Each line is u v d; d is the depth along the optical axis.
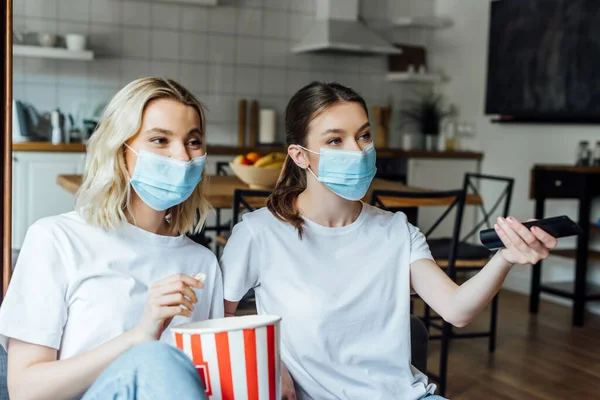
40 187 4.39
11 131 1.48
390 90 5.92
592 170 3.85
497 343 3.58
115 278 1.22
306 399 1.32
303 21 5.61
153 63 5.17
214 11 5.33
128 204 1.25
